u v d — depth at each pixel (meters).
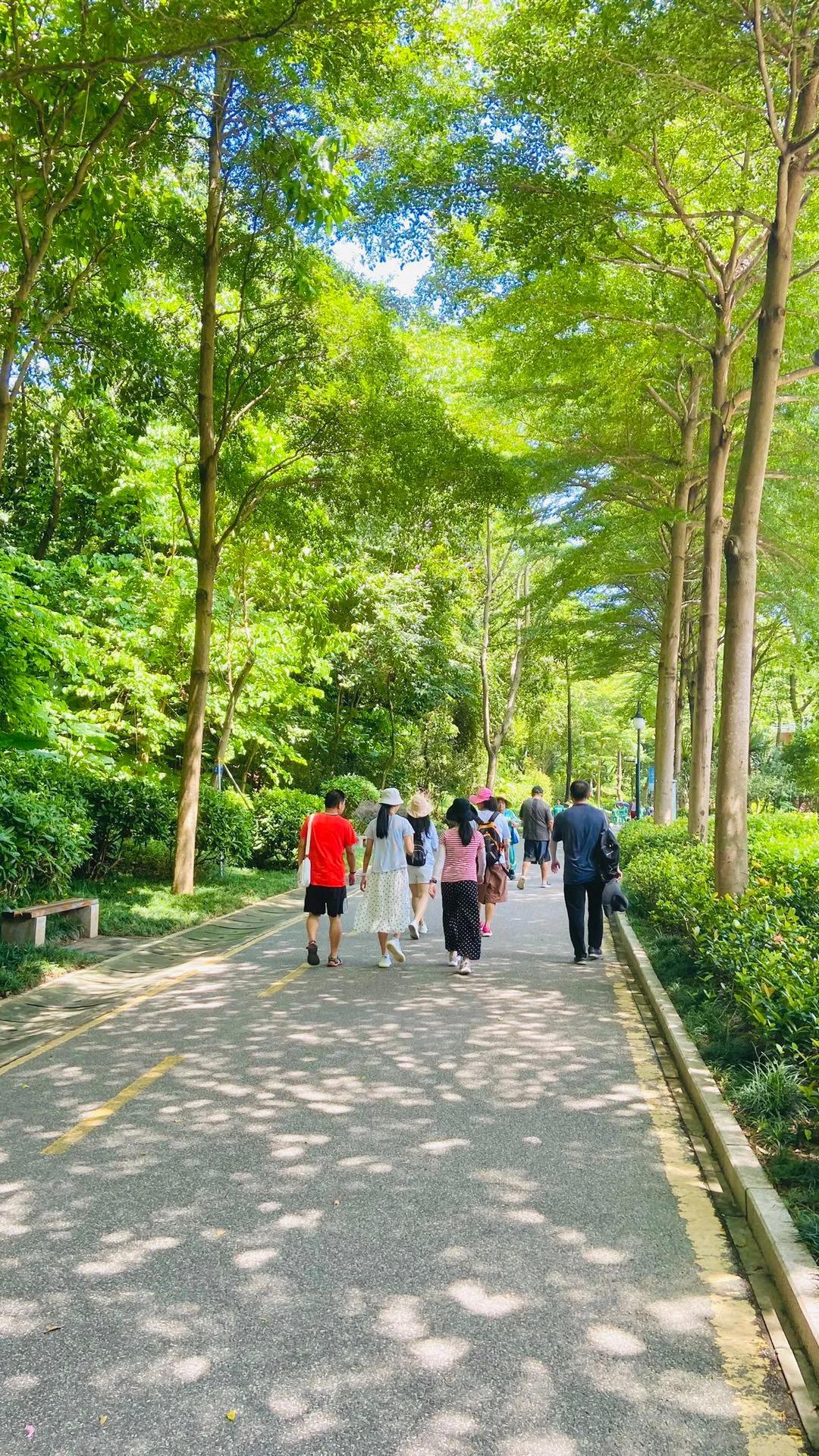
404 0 8.46
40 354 13.38
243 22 7.92
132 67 8.82
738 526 10.07
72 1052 6.98
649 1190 4.68
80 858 12.23
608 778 91.50
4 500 21.08
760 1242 4.08
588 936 11.95
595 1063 6.83
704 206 13.14
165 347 14.42
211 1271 3.83
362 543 29.98
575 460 19.09
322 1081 6.31
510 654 44.06
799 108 10.20
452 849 10.29
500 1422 2.93
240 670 21.27
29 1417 2.93
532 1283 3.76
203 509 14.91
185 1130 5.40
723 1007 7.72
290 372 15.26
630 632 31.95
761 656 36.38
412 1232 4.19
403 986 9.53
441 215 11.77
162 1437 2.85
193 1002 8.67
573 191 11.05
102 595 19.02
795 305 14.31
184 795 15.19
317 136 11.52
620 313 14.16
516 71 10.06
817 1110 5.18
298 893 18.14
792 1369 3.21
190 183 15.03
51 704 14.79
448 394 19.31
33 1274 3.79
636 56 9.35
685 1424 2.93
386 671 31.80
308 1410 2.98
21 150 9.60
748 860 12.38
